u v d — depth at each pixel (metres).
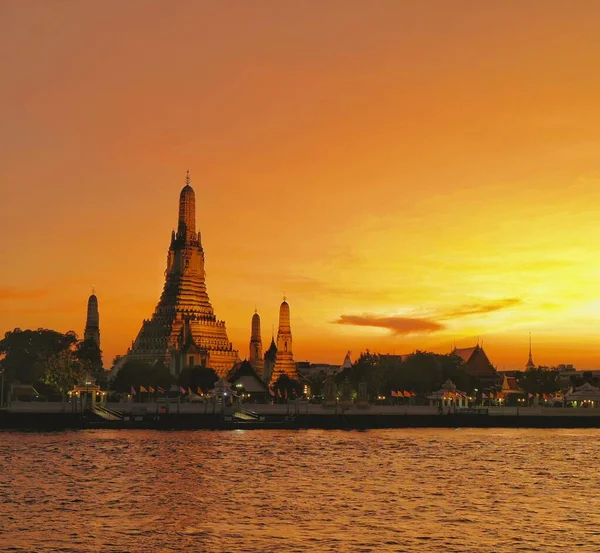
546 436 193.50
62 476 112.12
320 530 77.19
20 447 150.88
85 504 90.19
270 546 71.19
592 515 85.06
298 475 115.38
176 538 73.94
